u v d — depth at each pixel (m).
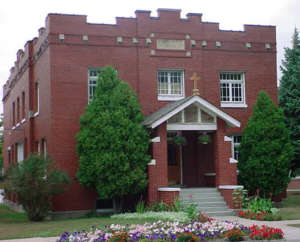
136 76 24.47
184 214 18.89
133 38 24.53
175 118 21.98
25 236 15.58
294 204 25.72
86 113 21.92
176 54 25.14
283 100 29.80
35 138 27.00
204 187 24.03
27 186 20.20
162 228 13.89
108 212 23.14
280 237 13.74
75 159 22.88
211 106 21.95
